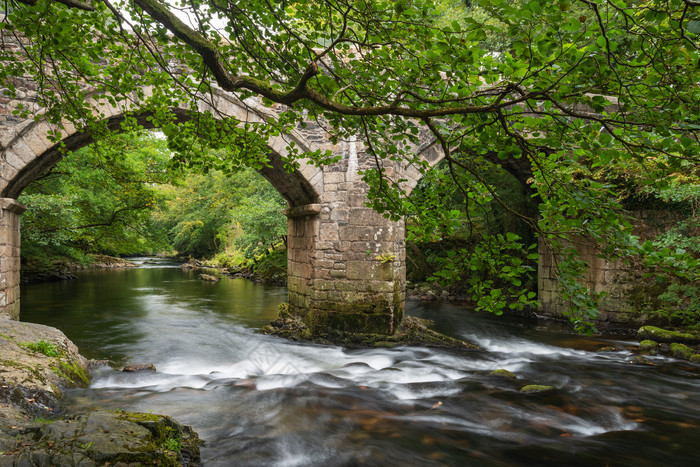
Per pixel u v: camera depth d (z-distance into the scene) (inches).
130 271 999.0
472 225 103.5
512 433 175.8
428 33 84.8
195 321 408.5
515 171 439.2
